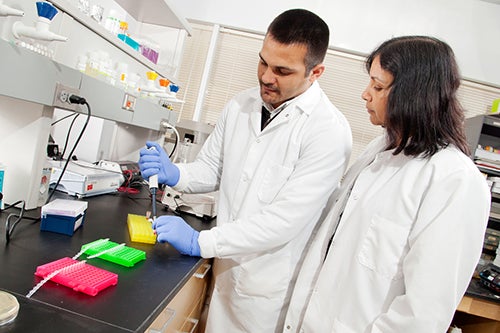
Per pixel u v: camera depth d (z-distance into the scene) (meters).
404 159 0.92
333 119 1.14
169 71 2.12
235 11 3.03
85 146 1.79
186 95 3.13
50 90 0.98
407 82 0.81
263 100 1.18
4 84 0.83
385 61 0.84
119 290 0.73
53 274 0.69
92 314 0.62
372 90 0.89
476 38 2.86
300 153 1.14
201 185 1.38
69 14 1.14
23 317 0.57
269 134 1.20
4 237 0.86
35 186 1.09
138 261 0.90
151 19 1.98
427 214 0.78
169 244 1.09
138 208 1.42
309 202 1.05
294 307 1.07
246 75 3.14
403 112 0.82
